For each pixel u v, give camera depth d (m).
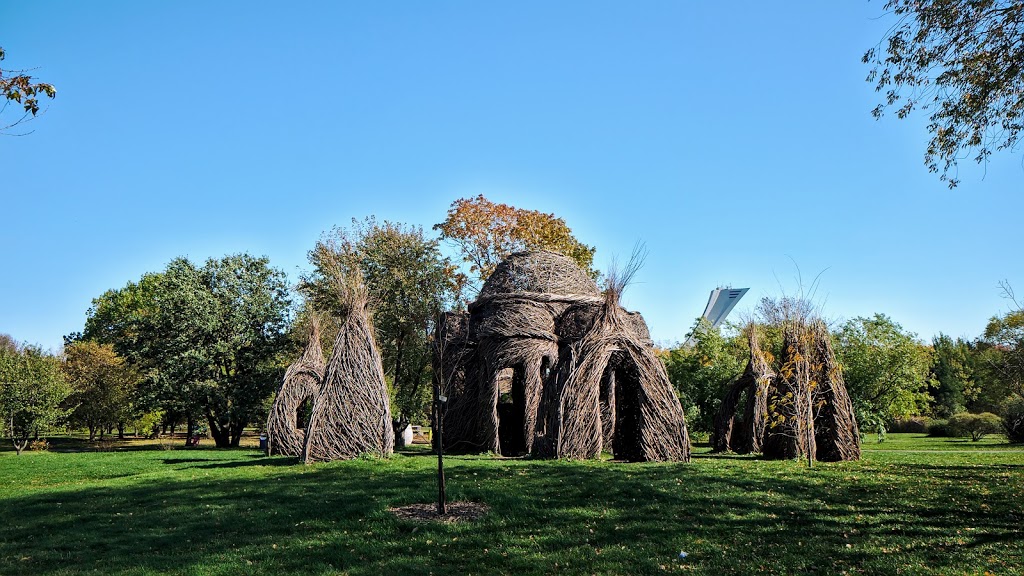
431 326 35.53
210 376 32.56
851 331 29.59
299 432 22.81
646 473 12.90
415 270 37.16
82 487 13.89
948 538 7.93
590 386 16.81
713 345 31.58
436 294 36.47
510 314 22.45
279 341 34.47
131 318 33.50
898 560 7.12
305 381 23.41
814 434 17.41
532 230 42.47
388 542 8.11
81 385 40.34
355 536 8.40
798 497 10.44
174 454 24.56
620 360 17.50
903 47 13.31
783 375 17.05
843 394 17.72
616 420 17.52
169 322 32.81
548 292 23.23
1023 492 10.80
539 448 17.33
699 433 35.00
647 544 7.80
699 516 9.09
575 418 16.78
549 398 18.36
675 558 7.28
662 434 16.44
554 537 8.12
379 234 37.72
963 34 12.41
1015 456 18.88
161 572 7.10
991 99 12.59
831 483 11.78
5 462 21.05
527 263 24.06
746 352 32.66
